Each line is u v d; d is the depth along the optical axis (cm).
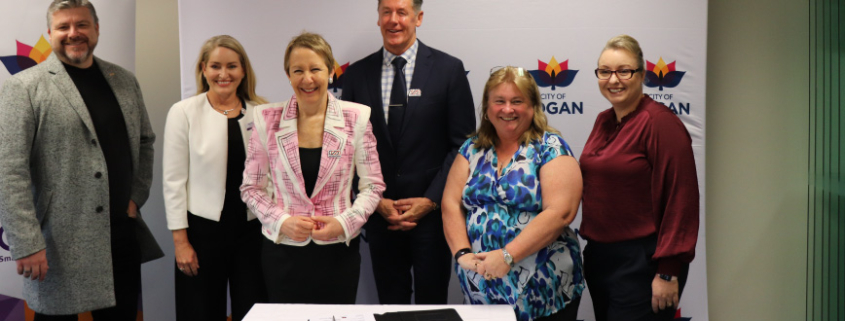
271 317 183
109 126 246
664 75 275
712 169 292
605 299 222
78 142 237
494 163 213
